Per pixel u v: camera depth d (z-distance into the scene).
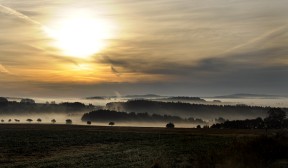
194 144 46.59
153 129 112.88
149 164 26.11
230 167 20.08
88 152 44.88
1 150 48.94
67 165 31.52
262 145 25.03
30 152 47.19
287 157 23.59
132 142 58.12
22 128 111.56
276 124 109.62
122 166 27.98
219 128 120.88
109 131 95.44
